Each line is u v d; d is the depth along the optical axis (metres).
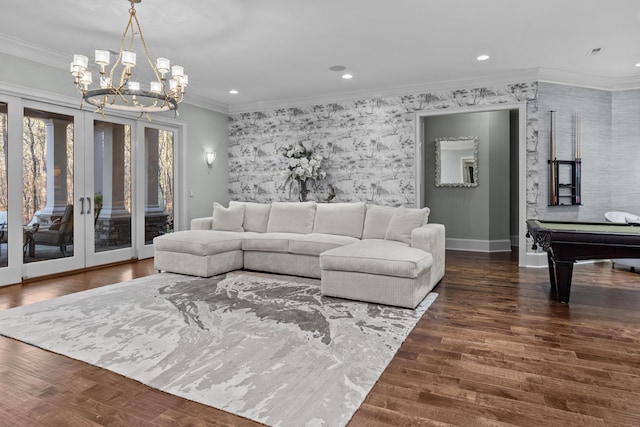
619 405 1.80
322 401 1.83
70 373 2.11
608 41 4.22
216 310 3.20
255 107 7.16
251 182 7.28
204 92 6.37
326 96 6.51
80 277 4.51
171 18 3.61
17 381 2.03
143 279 4.34
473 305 3.40
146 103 5.68
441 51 4.52
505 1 3.33
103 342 2.53
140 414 1.73
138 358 2.29
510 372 2.14
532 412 1.75
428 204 7.24
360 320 2.96
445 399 1.86
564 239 3.27
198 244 4.40
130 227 5.62
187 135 6.50
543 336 2.67
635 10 3.50
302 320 2.96
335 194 6.56
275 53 4.56
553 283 3.84
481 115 6.84
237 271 4.80
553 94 5.35
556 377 2.08
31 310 3.20
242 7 3.39
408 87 5.92
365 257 3.40
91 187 5.02
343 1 3.31
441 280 4.40
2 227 4.12
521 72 5.25
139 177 5.71
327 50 4.46
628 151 5.54
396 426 1.64
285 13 3.52
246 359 2.28
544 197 5.36
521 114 5.30
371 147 6.27
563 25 3.82
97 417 1.71
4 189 4.14
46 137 4.54
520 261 5.35
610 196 5.63
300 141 6.81
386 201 6.18
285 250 4.53
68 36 4.00
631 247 3.13
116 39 4.09
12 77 4.12
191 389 1.94
